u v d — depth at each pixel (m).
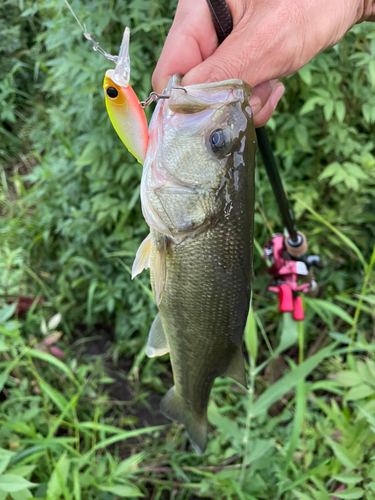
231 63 0.31
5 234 0.82
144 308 0.70
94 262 0.76
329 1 0.35
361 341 0.59
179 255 0.31
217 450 0.58
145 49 0.64
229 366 0.37
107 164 0.68
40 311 0.73
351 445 0.42
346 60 0.61
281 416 0.55
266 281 0.71
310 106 0.57
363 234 0.71
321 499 0.41
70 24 0.61
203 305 0.33
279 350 0.52
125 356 0.75
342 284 0.70
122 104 0.26
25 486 0.36
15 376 0.62
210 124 0.29
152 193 0.29
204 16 0.33
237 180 0.30
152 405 0.69
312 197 0.65
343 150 0.62
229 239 0.31
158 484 0.58
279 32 0.32
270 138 0.67
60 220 0.77
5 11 1.11
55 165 0.80
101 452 0.62
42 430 0.57
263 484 0.50
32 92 1.16
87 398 0.65
